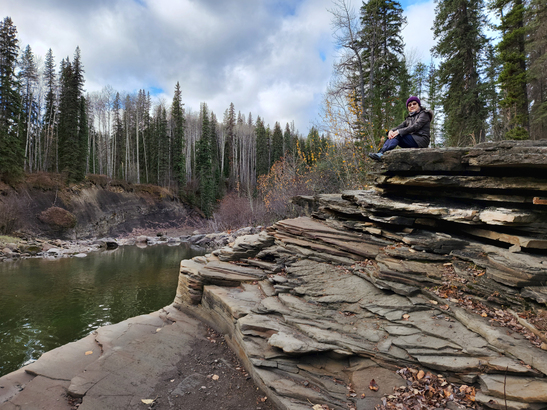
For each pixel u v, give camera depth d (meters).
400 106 17.55
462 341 3.82
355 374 4.09
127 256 22.81
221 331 6.37
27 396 4.38
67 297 12.38
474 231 5.21
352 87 15.34
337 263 6.58
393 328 4.43
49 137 45.75
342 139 14.14
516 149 4.14
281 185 20.91
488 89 21.17
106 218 37.97
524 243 4.21
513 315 3.93
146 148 62.38
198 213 52.44
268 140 74.88
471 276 4.61
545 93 17.80
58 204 32.75
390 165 5.62
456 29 19.55
